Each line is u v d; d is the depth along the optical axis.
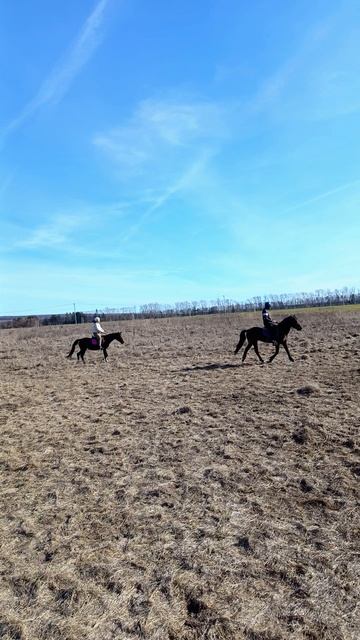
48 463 8.17
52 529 5.79
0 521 6.08
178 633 3.94
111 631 4.00
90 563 4.99
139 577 4.72
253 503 6.16
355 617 4.03
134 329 40.69
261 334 16.95
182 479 7.08
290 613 4.11
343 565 4.73
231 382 13.53
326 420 8.97
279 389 11.86
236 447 8.17
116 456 8.28
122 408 11.66
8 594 4.55
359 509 5.79
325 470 6.94
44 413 11.89
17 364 22.92
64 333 43.62
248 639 3.85
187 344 26.06
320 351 18.34
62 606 4.34
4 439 9.76
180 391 12.94
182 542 5.33
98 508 6.30
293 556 4.95
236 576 4.66
